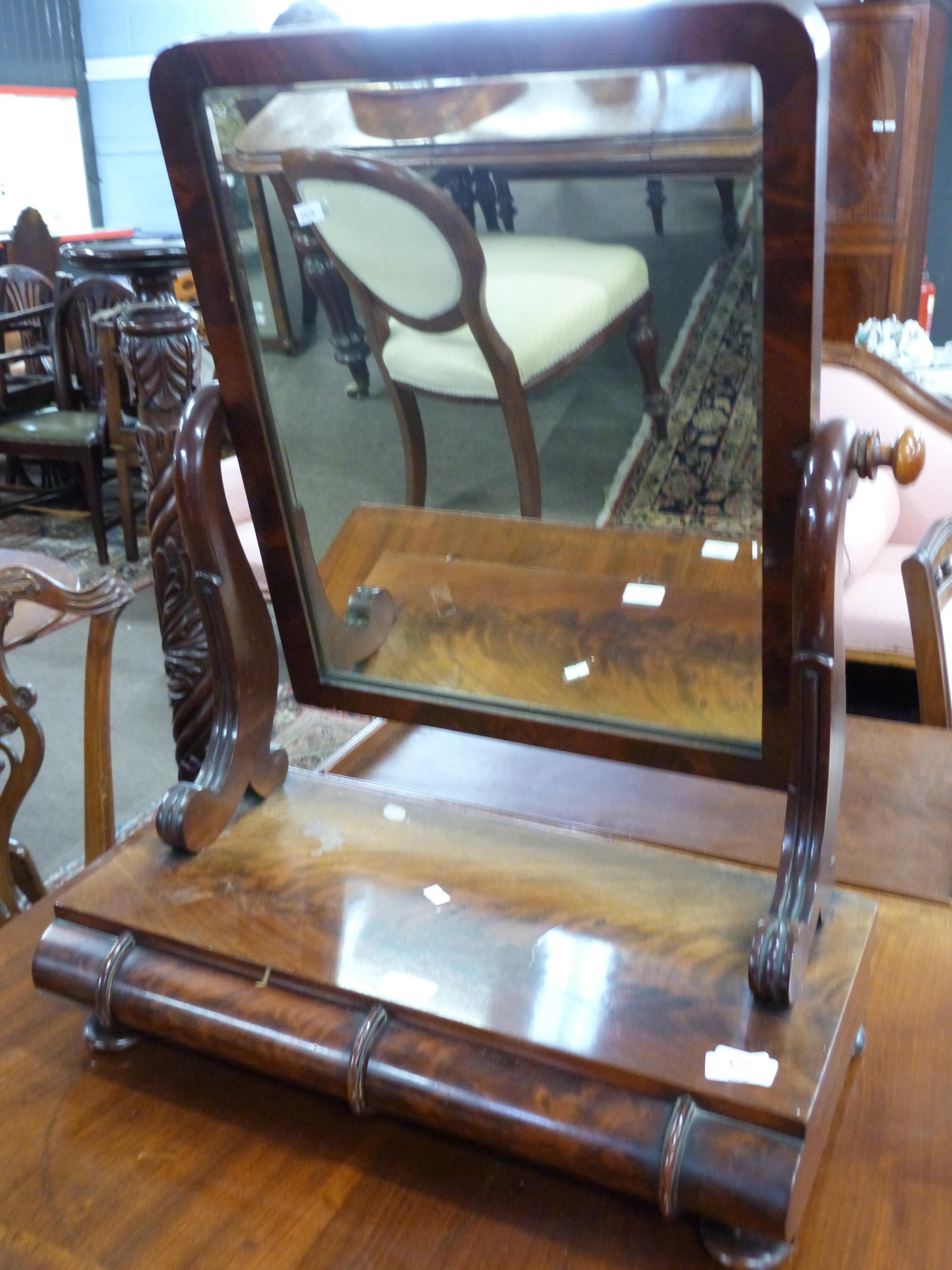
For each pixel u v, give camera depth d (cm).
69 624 195
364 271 62
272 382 70
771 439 58
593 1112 56
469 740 103
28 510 345
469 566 72
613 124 53
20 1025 73
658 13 49
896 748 98
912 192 300
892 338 249
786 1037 57
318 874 72
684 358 58
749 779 70
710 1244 55
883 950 74
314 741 204
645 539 65
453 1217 59
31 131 493
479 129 56
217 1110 66
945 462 210
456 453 68
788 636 64
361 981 63
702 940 65
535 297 60
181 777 110
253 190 63
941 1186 58
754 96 50
